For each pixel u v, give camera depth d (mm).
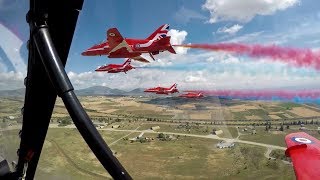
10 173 2051
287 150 3074
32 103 1680
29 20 1458
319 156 2805
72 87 1339
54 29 1440
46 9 1430
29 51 1535
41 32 1404
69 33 1462
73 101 1304
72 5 1449
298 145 3061
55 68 1348
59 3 1435
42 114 1717
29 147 1892
